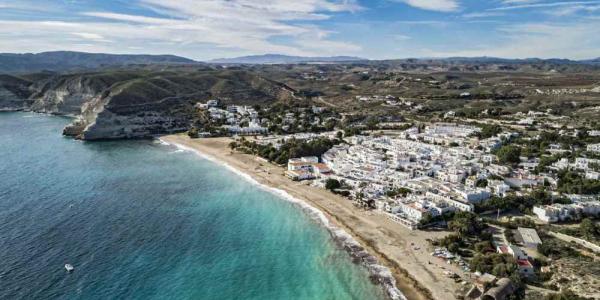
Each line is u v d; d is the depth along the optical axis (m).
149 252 122.25
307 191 181.50
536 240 124.38
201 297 101.06
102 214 150.62
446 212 146.38
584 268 108.25
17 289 100.12
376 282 108.06
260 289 105.25
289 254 123.69
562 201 155.12
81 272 109.12
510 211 152.75
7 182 185.50
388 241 130.38
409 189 171.38
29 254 117.56
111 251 121.69
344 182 189.62
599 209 146.62
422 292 102.12
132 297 99.62
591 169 193.25
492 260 110.88
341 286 106.56
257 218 151.25
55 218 145.00
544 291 98.06
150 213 153.38
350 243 130.50
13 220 141.75
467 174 190.25
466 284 104.19
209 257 120.75
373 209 158.00
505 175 189.75
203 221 147.38
